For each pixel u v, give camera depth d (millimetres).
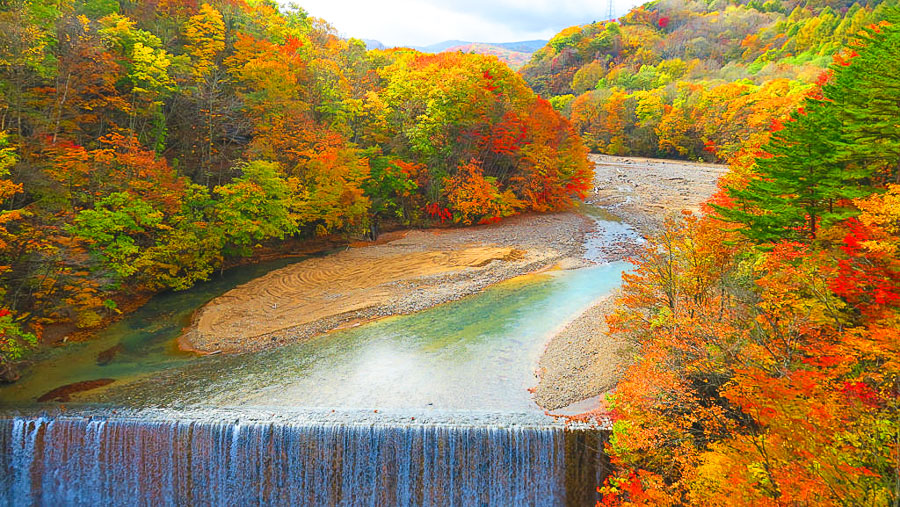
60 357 28781
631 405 19234
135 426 21969
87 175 33125
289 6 71688
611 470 20688
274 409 23812
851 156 20484
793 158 22125
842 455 12203
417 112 60906
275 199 42906
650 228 60031
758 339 18516
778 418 13586
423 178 59000
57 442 22234
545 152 64000
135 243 35250
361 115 58094
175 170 41188
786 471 12273
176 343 30938
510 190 64438
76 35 34594
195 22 46406
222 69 48438
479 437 21375
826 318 16906
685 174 95062
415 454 21672
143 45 40438
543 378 27375
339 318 34781
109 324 32875
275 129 46125
